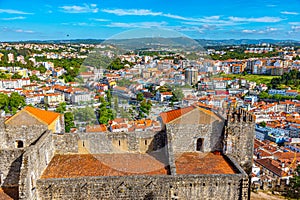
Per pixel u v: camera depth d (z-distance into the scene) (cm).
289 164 7656
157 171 2439
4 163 2544
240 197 2397
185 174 2372
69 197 2347
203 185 2364
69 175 2459
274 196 3089
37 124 2938
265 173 7062
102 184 2325
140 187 2336
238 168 2530
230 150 2897
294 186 3259
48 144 2744
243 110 2983
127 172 2436
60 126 3412
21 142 2991
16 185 2569
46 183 2322
